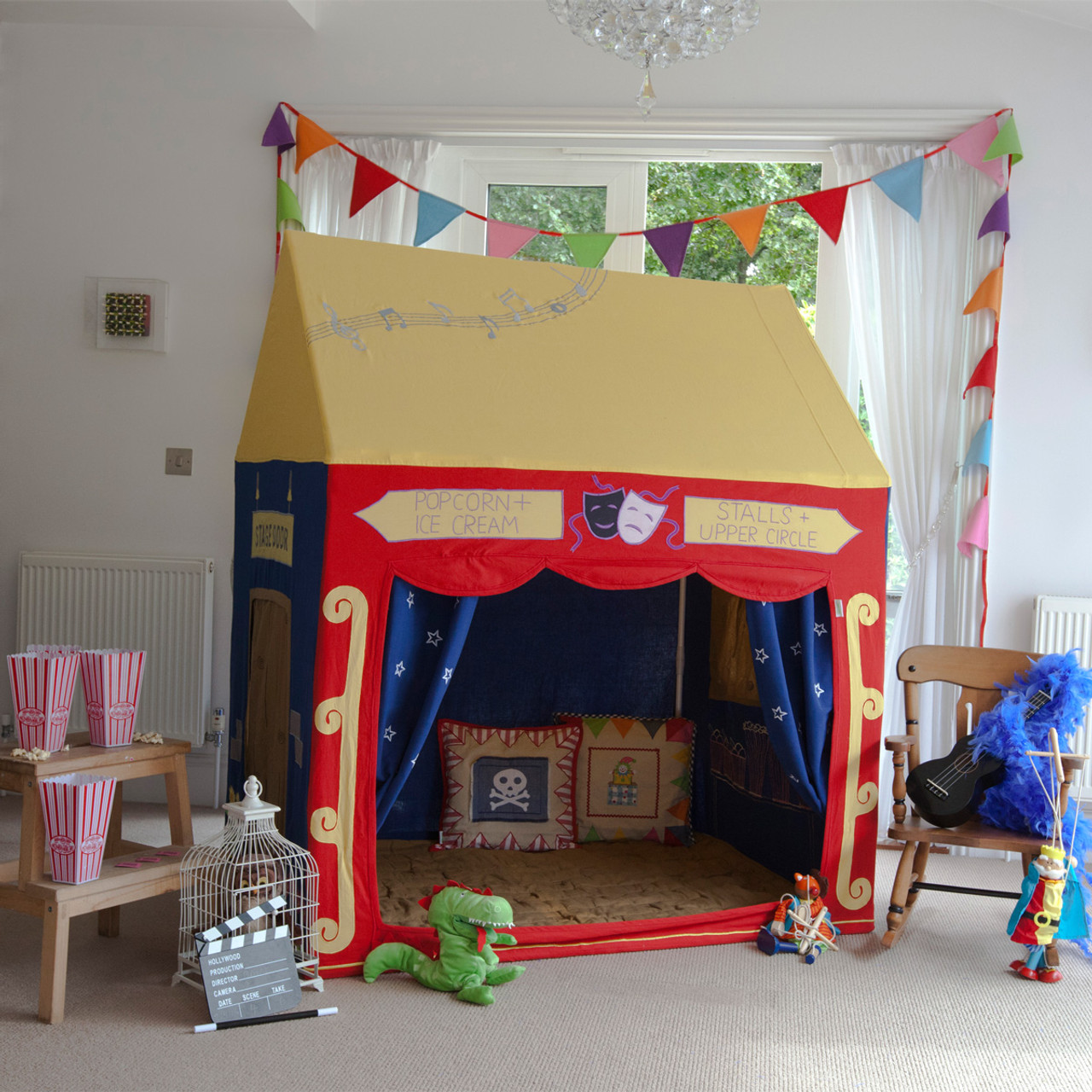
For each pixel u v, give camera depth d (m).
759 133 4.02
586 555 2.63
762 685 2.87
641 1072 2.08
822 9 3.99
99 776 2.40
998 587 3.93
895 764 2.87
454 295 2.94
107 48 4.18
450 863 3.22
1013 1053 2.22
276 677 2.87
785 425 2.94
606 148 4.14
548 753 3.45
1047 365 3.91
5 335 4.23
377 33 4.11
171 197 4.18
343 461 2.45
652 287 3.20
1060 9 3.82
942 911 3.12
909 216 3.91
